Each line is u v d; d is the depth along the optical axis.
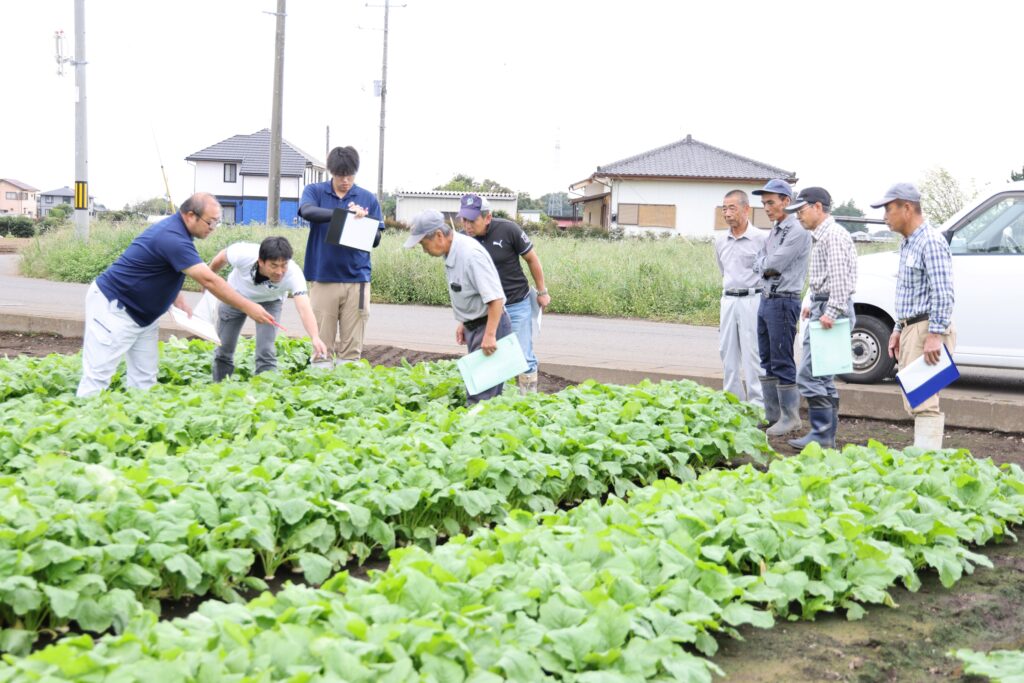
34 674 3.09
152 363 8.77
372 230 9.68
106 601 4.18
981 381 12.43
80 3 29.78
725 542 5.01
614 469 6.72
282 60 32.41
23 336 15.23
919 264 7.52
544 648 3.77
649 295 22.02
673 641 4.02
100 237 28.45
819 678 4.20
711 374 11.70
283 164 77.50
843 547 4.96
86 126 29.95
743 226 9.35
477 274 7.96
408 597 3.86
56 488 5.05
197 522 4.74
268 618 3.64
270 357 9.57
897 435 9.61
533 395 8.51
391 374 9.43
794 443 8.60
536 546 4.56
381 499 5.39
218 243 26.28
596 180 56.19
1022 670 4.14
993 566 5.62
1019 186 11.28
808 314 8.58
